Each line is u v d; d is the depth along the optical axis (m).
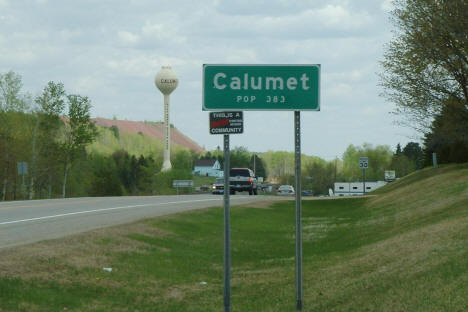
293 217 31.75
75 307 10.46
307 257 17.19
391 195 34.28
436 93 33.19
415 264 11.55
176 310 11.17
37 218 21.55
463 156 49.78
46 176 82.81
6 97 70.25
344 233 22.45
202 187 133.50
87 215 23.25
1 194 79.69
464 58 31.05
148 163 144.00
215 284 13.74
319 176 171.62
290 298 11.63
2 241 14.85
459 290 8.95
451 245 12.45
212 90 9.28
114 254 15.10
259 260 17.58
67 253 13.96
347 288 11.34
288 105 9.33
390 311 9.16
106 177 113.31
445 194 25.55
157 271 14.30
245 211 31.52
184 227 22.56
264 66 9.31
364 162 47.09
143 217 23.14
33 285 10.95
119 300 11.41
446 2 30.14
